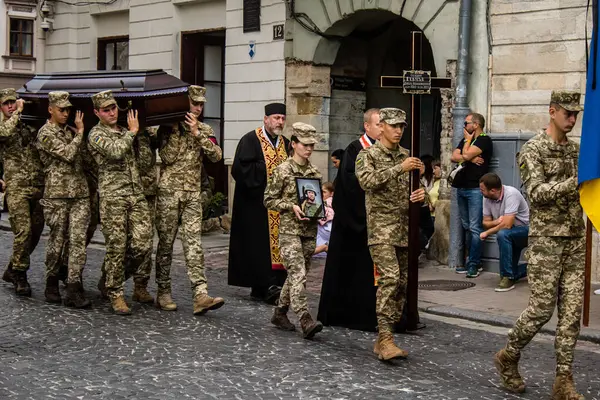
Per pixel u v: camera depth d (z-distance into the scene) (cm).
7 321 902
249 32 1703
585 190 621
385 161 784
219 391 661
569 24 1224
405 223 797
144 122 935
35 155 1049
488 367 752
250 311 989
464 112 1314
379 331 769
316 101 1600
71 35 2128
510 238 1116
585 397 667
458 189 1247
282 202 854
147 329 871
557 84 1241
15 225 1043
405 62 1636
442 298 1075
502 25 1293
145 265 989
